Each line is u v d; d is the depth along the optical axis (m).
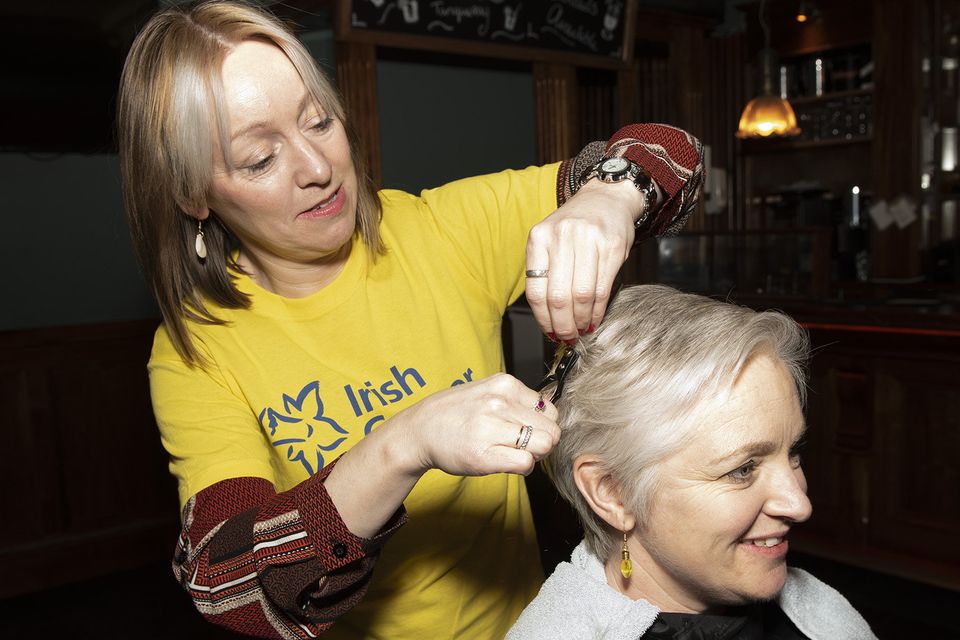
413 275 1.09
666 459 0.82
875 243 4.60
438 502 1.04
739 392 0.81
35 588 3.27
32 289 3.71
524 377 3.33
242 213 0.92
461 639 1.13
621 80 4.40
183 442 0.98
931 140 4.45
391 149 4.44
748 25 4.98
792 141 4.93
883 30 4.42
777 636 1.08
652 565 0.92
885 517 2.95
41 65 3.11
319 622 0.80
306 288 1.03
